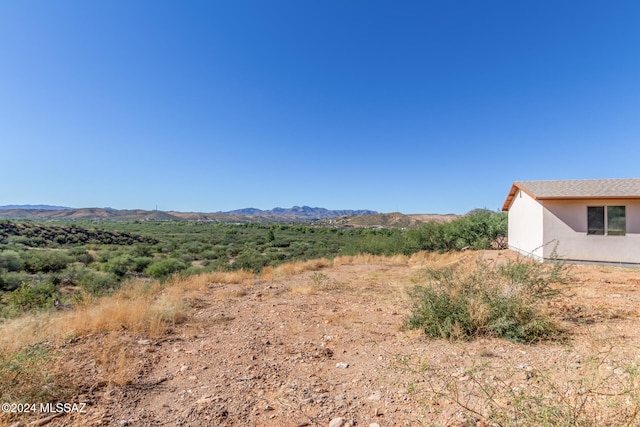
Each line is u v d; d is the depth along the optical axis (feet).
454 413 8.79
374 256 60.23
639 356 11.47
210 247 142.31
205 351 14.67
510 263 21.16
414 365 12.28
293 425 8.79
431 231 66.39
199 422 8.95
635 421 7.25
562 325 15.84
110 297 24.98
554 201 39.75
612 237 37.50
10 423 8.64
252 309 22.89
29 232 129.80
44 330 16.61
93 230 156.35
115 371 11.99
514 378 10.58
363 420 8.87
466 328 15.62
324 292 28.89
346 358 13.70
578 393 8.47
